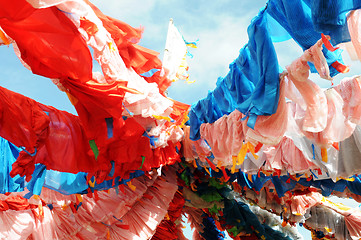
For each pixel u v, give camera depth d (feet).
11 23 6.79
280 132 10.74
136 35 9.34
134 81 9.40
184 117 13.15
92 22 7.70
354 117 10.25
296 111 11.90
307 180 16.97
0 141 9.41
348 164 14.16
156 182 18.33
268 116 10.43
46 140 9.46
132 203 16.05
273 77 9.86
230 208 23.16
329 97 11.20
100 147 10.21
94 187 12.12
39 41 7.15
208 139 13.99
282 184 18.15
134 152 11.09
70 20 7.28
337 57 9.46
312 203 23.94
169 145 14.96
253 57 10.22
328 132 11.20
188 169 19.71
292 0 8.63
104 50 8.36
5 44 6.96
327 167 14.01
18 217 11.84
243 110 10.77
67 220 13.73
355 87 10.34
